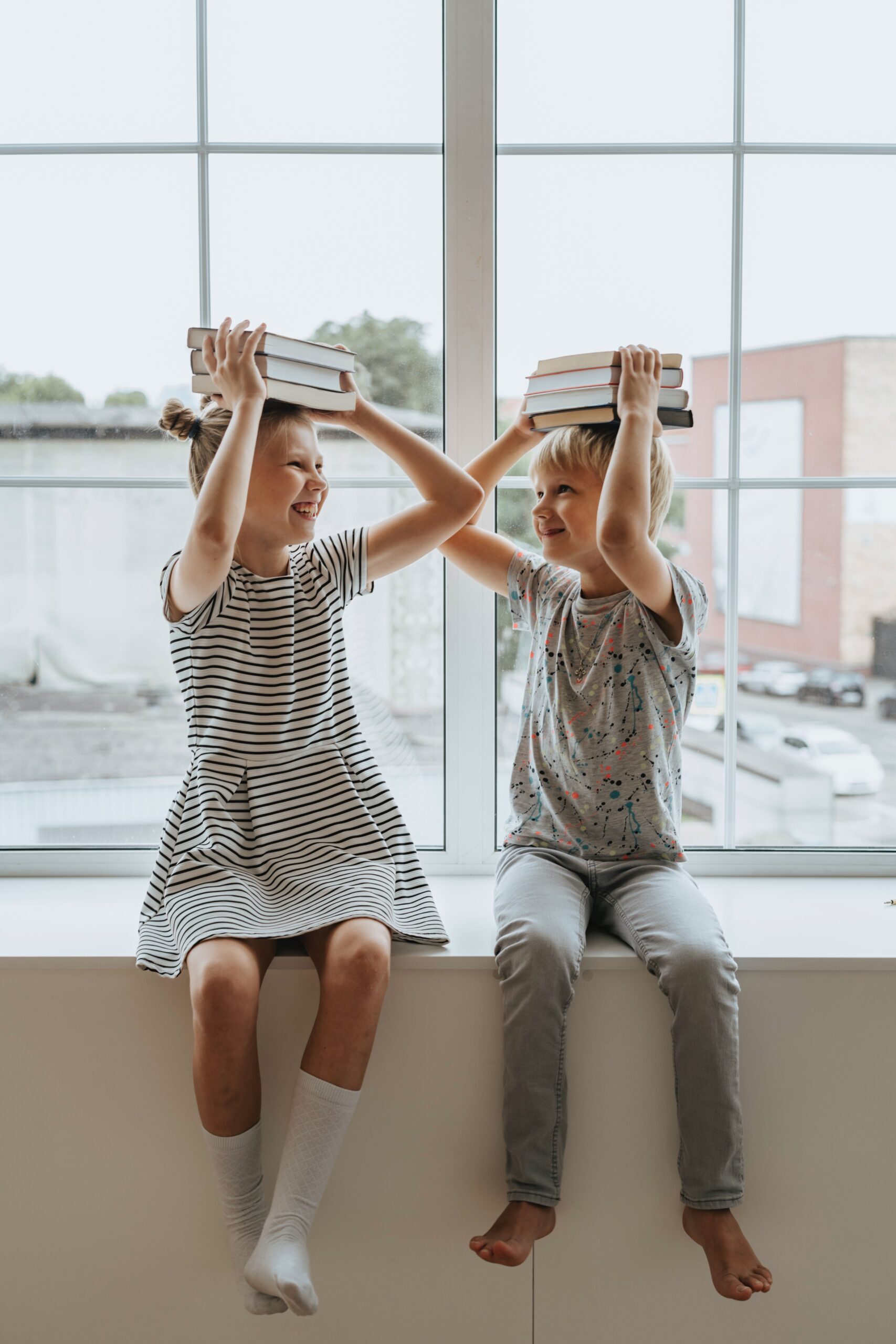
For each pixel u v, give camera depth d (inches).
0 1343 45.0
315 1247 44.8
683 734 58.8
